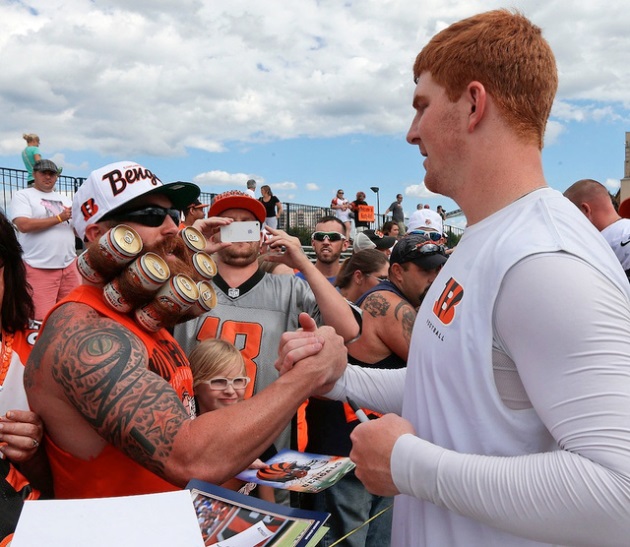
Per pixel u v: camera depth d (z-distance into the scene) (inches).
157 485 60.7
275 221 593.9
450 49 45.3
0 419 58.0
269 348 112.8
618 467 33.5
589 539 35.0
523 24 44.8
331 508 108.7
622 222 171.3
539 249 38.2
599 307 35.8
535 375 37.5
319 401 108.9
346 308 112.3
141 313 61.5
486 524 39.3
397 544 51.9
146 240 70.0
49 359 56.3
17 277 70.4
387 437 44.4
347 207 767.7
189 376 71.2
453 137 46.1
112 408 53.2
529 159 44.8
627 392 34.4
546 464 36.2
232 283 118.7
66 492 60.3
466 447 42.5
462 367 42.3
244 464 55.1
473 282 42.4
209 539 44.7
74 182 350.9
